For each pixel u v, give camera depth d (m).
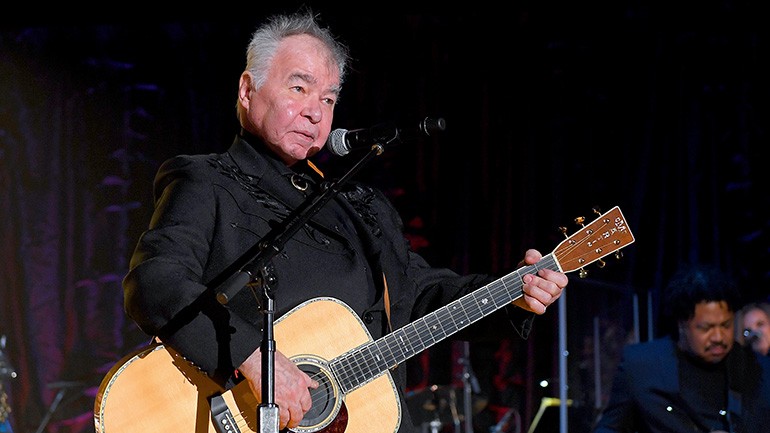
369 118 12.02
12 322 12.23
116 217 12.31
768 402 7.18
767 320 8.49
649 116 12.05
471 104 12.20
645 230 12.12
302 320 4.41
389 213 5.07
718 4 11.59
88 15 11.65
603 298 12.30
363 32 12.02
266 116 4.68
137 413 4.14
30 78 12.23
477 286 4.86
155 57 12.27
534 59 12.14
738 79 11.90
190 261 4.14
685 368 7.34
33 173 12.27
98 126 12.29
